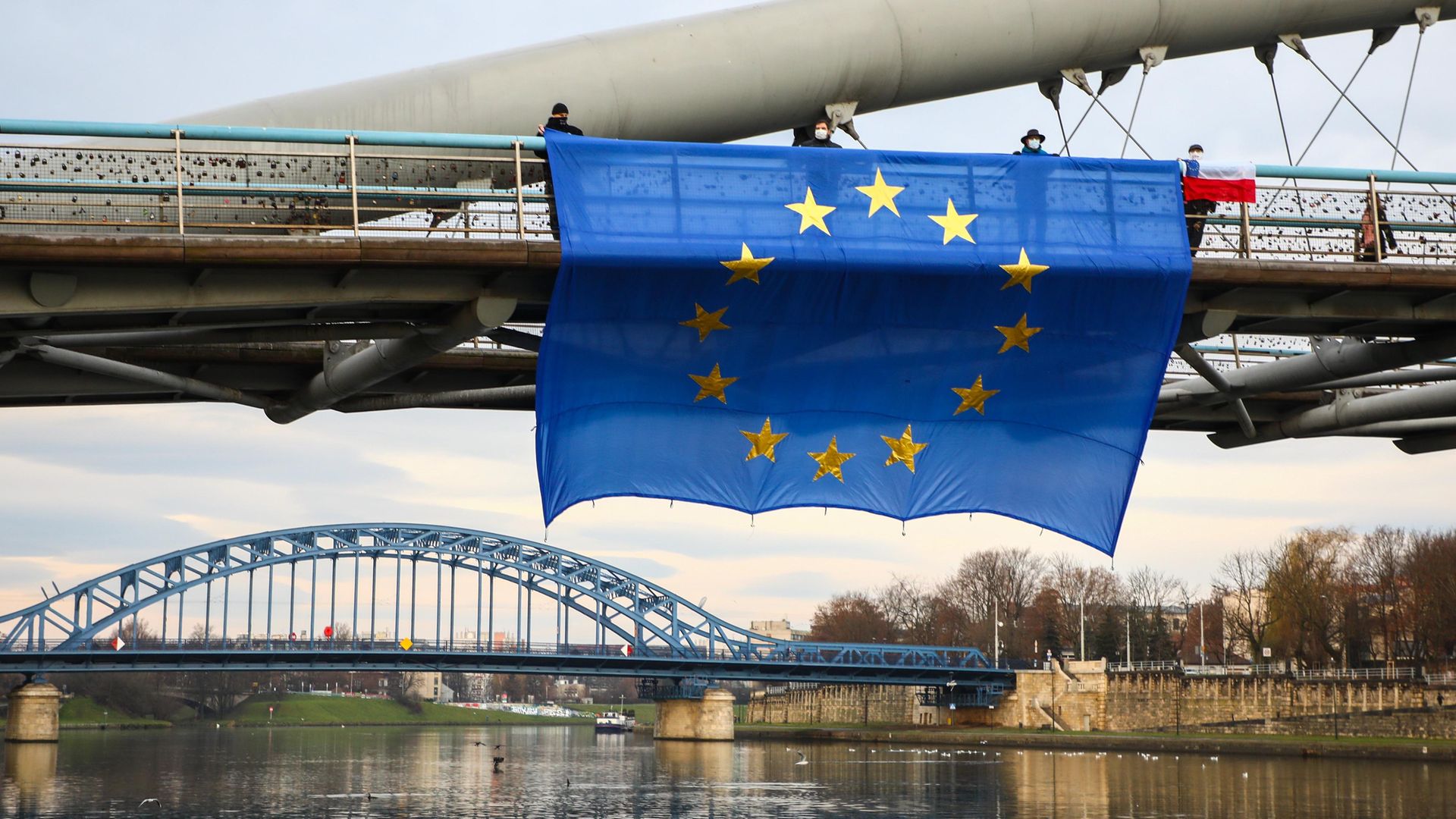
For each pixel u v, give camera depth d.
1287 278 21.78
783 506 21.56
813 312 20.83
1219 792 75.62
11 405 26.95
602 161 20.19
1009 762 106.19
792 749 138.50
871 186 20.88
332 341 24.64
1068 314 21.42
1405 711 106.75
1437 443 30.66
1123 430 22.12
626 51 23.42
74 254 18.06
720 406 21.22
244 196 20.66
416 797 82.69
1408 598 134.88
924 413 21.77
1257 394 26.78
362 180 21.95
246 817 71.06
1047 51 25.69
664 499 21.11
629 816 71.25
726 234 20.20
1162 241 21.52
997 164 21.30
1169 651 179.75
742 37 23.95
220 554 138.50
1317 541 145.88
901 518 21.89
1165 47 26.42
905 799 77.81
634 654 138.00
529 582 149.25
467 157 20.52
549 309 19.95
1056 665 142.62
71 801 78.81
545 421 20.42
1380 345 24.50
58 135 18.98
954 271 20.70
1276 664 147.25
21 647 129.75
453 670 126.25
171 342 22.70
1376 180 22.78
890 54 24.64
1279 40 27.42
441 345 21.73
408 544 146.50
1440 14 27.58
